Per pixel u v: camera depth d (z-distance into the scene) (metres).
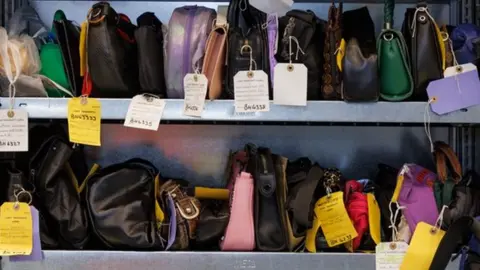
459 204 1.24
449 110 1.20
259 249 1.23
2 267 1.22
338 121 1.22
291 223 1.24
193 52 1.26
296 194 1.25
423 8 1.22
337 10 1.29
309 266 1.21
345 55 1.20
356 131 1.61
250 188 1.23
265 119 1.22
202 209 1.30
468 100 1.20
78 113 1.23
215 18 1.29
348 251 1.27
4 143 1.21
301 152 1.61
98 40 1.22
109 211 1.24
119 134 1.61
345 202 1.31
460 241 1.21
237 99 1.21
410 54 1.23
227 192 1.40
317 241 1.29
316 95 1.27
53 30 1.33
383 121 1.22
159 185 1.35
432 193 1.28
